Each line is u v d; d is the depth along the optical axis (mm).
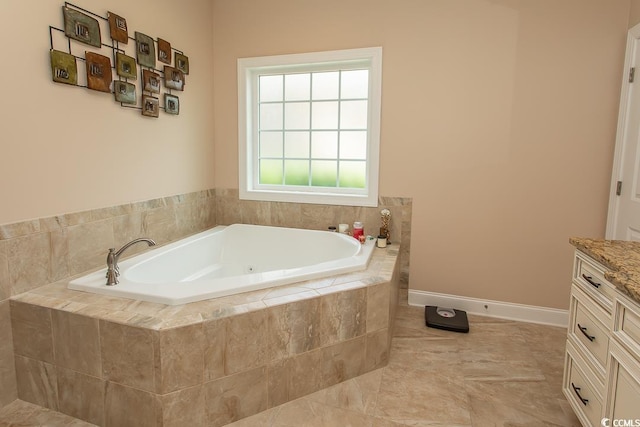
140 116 2453
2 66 1641
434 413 1731
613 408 1245
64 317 1617
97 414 1637
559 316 2625
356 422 1672
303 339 1808
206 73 3111
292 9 2924
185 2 2805
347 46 2828
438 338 2432
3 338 1711
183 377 1528
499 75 2551
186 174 2941
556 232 2580
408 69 2725
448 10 2600
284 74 3158
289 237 2982
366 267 2264
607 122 2393
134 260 2209
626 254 1385
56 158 1907
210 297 1741
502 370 2080
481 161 2664
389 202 2891
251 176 3320
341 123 3105
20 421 1657
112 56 2197
